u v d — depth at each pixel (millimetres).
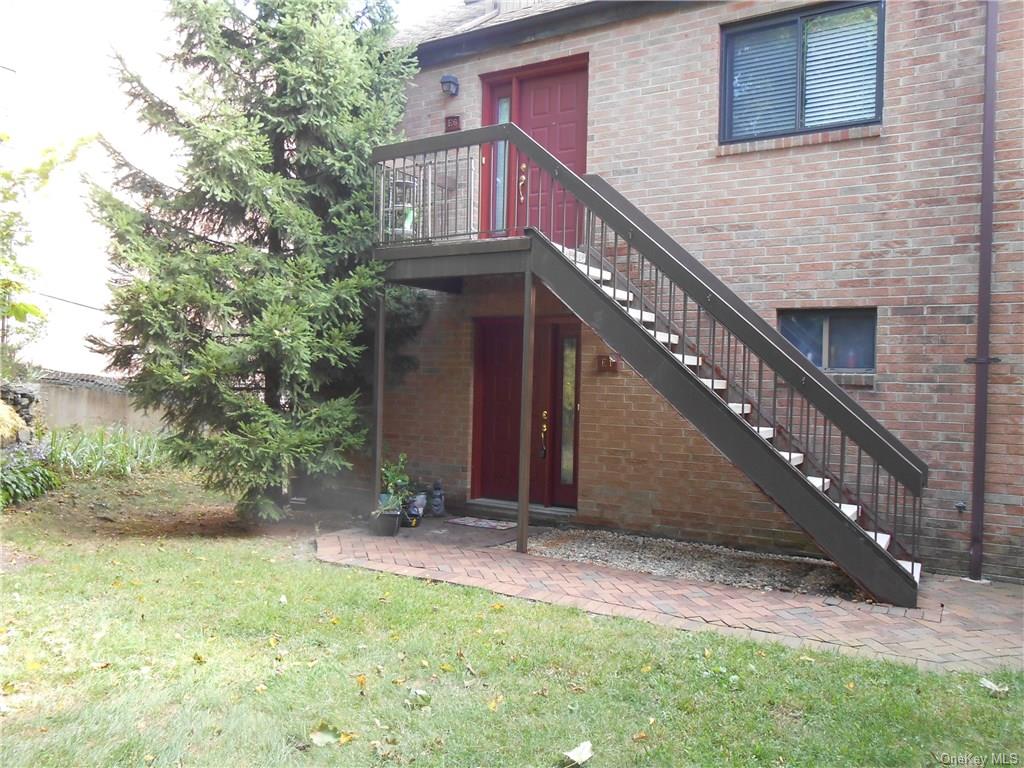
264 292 6754
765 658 3869
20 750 2721
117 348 6906
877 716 3186
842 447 5336
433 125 8875
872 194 6340
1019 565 5719
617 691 3422
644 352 5922
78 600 4621
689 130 7203
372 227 7453
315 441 7008
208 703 3184
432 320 8836
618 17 7559
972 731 3074
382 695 3338
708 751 2893
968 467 5918
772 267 6770
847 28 6551
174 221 7227
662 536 7301
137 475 10094
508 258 6664
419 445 8906
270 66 7188
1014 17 5762
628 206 7355
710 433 5637
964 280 5961
